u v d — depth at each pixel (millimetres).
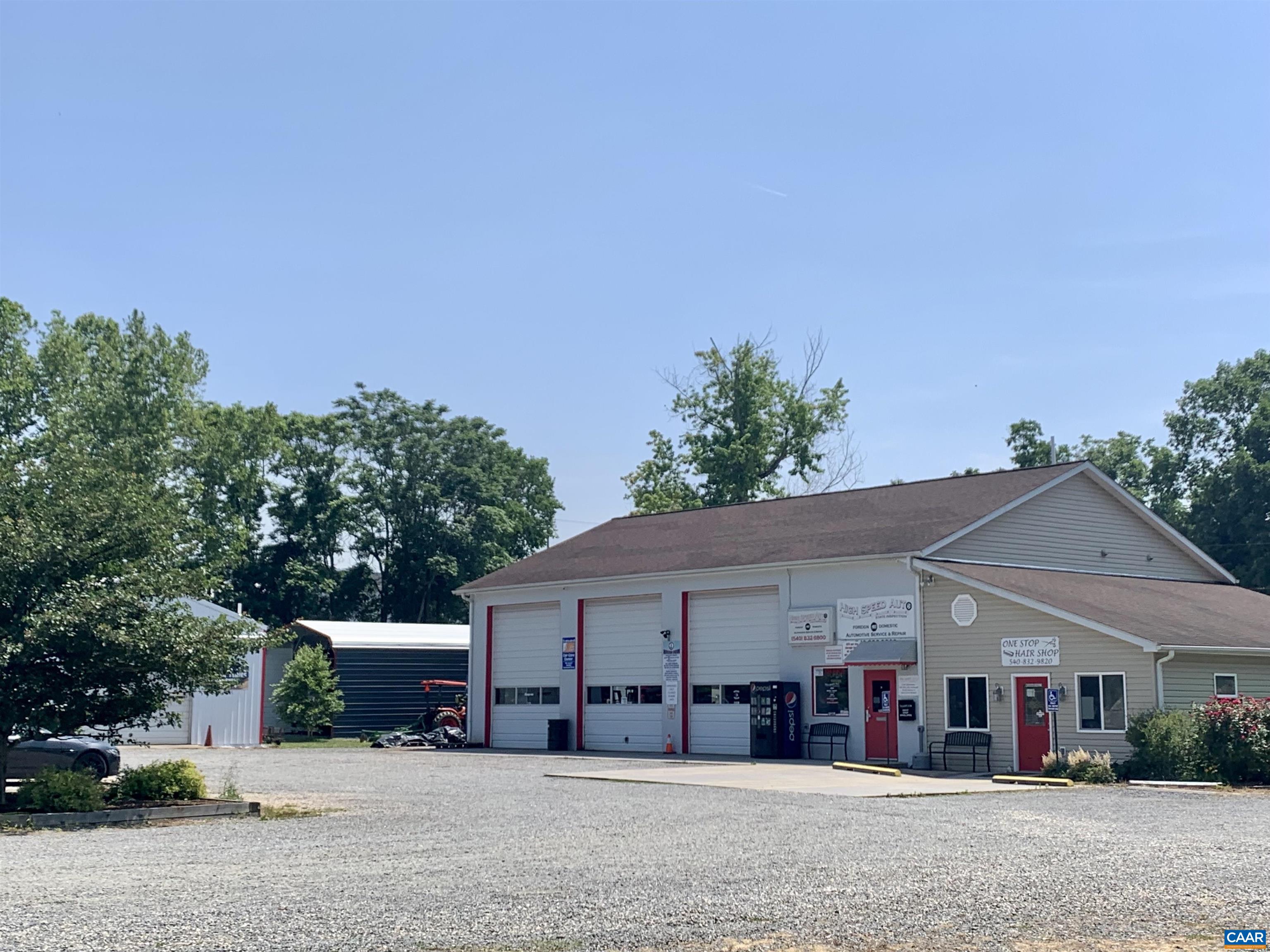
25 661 18750
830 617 33406
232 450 64562
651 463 70125
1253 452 60031
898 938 9461
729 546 37625
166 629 19672
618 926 9797
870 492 39250
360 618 75938
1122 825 17125
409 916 10156
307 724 46281
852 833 16078
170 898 10922
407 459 75250
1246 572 55062
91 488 20641
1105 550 37094
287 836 15766
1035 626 29281
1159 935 9602
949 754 30469
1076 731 28312
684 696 36875
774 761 32531
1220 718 25406
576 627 40062
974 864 13094
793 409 67438
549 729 39750
